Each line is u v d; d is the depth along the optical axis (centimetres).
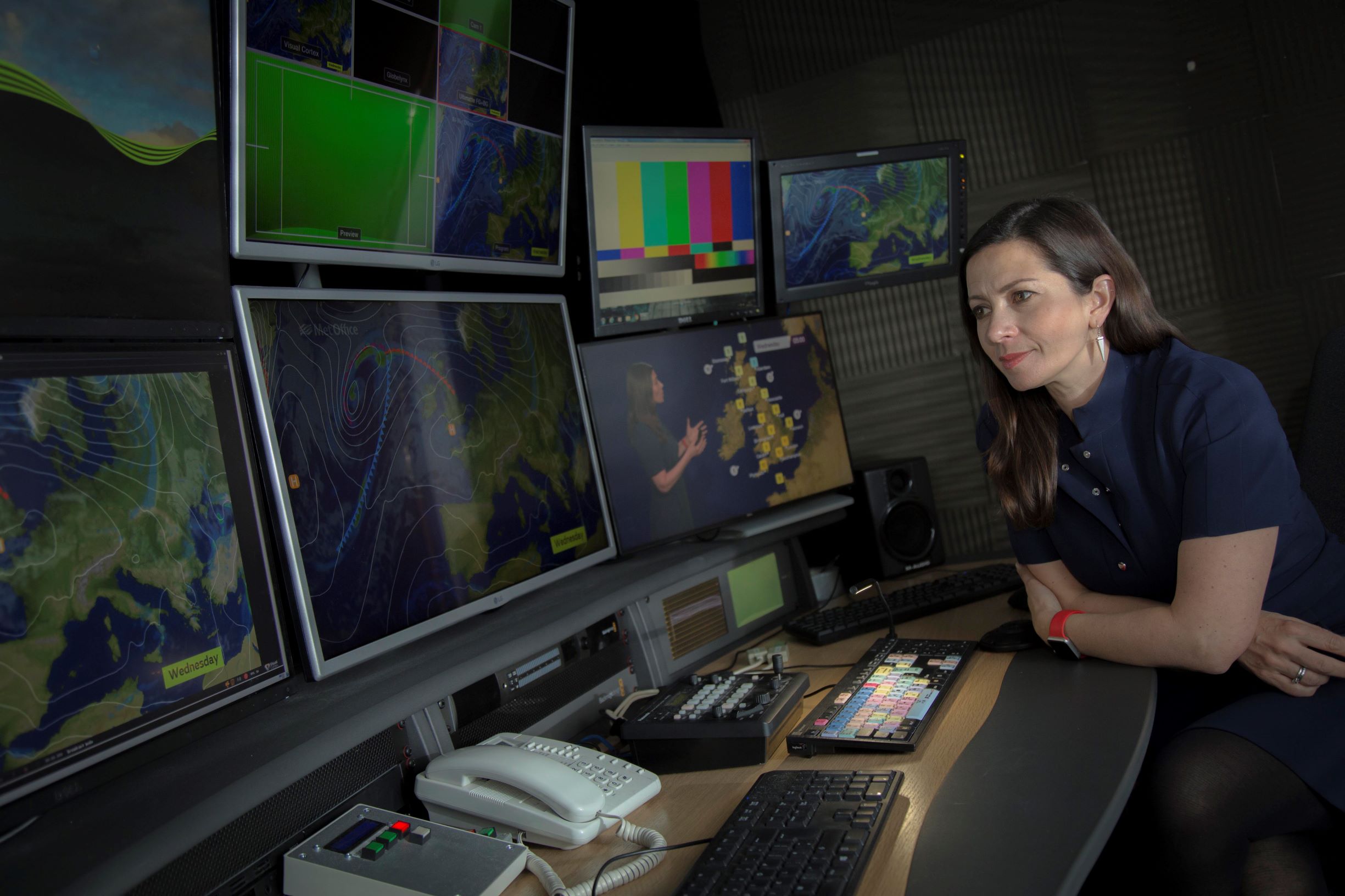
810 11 280
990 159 271
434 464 144
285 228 128
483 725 136
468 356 156
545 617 148
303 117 127
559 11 175
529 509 162
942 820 103
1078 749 116
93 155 101
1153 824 125
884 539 229
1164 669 165
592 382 185
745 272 219
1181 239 257
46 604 92
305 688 126
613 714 150
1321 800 127
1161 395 144
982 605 195
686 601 184
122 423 102
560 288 215
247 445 119
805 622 194
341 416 131
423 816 126
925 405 281
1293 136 244
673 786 127
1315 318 247
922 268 237
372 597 129
